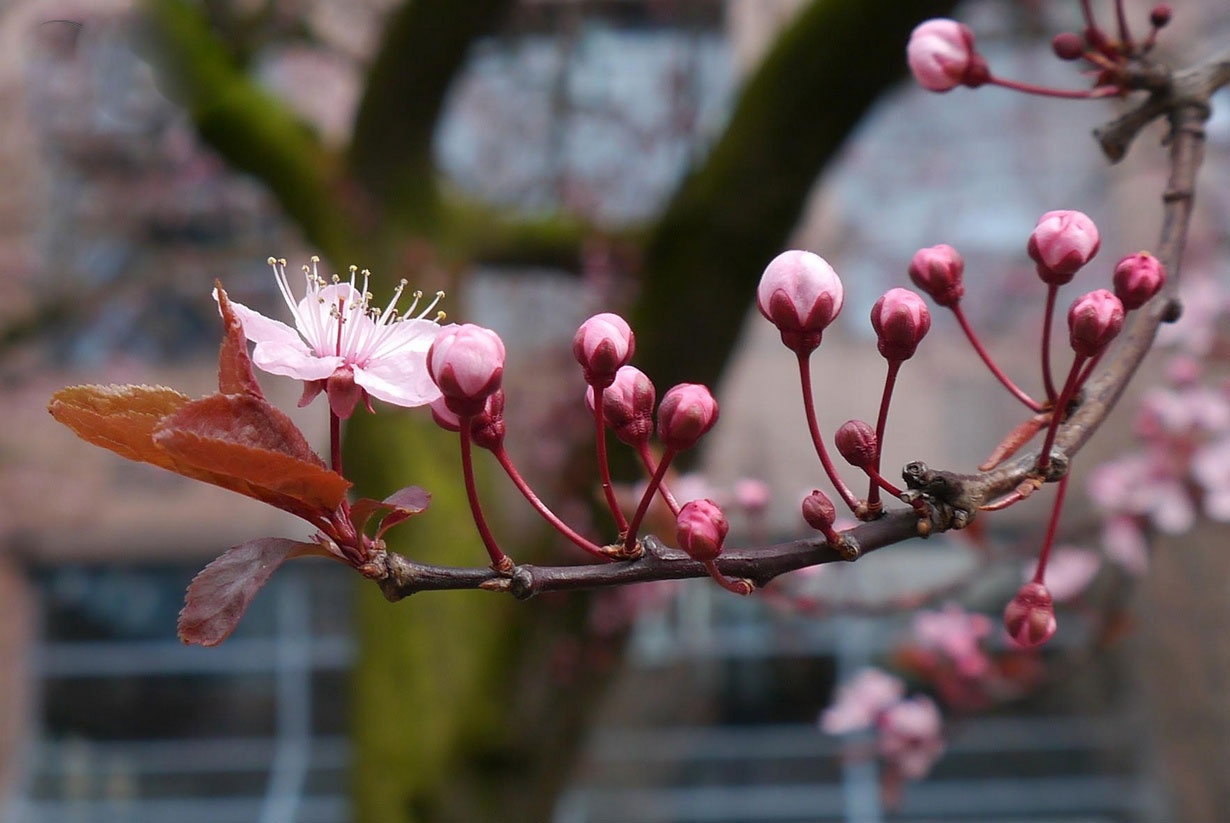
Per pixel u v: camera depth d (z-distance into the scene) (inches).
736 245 107.7
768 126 103.6
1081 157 260.2
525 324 227.8
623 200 206.5
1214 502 113.9
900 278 265.4
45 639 287.3
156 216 263.1
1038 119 261.4
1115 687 273.0
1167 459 115.6
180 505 286.5
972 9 179.9
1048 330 40.1
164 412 33.3
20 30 251.1
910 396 260.7
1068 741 274.8
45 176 265.3
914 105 267.4
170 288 267.9
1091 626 116.0
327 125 231.8
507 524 126.1
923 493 34.7
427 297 126.7
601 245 134.0
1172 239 47.3
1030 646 39.7
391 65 123.5
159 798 284.8
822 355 265.3
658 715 273.7
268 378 240.2
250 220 265.4
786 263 35.5
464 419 34.2
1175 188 49.1
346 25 208.2
